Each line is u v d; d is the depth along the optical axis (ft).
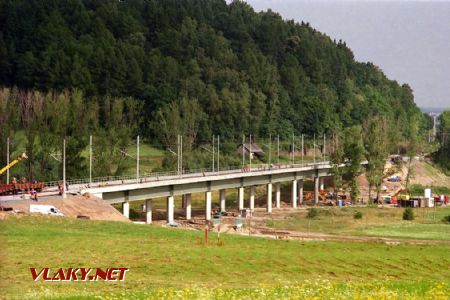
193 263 315.78
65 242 338.95
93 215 465.06
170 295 208.64
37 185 526.16
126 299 206.49
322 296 204.64
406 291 215.51
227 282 284.41
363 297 199.62
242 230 567.59
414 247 434.30
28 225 380.17
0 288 248.32
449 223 648.79
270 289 219.20
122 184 582.35
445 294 213.05
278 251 362.94
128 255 320.91
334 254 367.86
